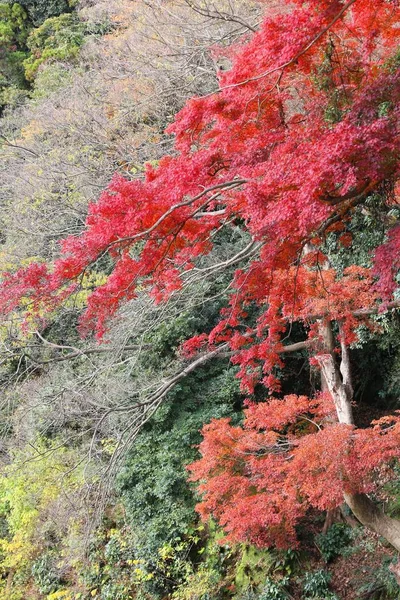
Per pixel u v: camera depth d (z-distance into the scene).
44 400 9.95
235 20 10.71
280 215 4.34
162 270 5.97
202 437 11.17
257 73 5.13
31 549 11.75
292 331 12.25
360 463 6.29
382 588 8.61
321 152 4.31
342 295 8.13
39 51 21.30
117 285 5.46
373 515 7.05
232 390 11.65
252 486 8.47
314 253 7.09
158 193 5.09
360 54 5.21
